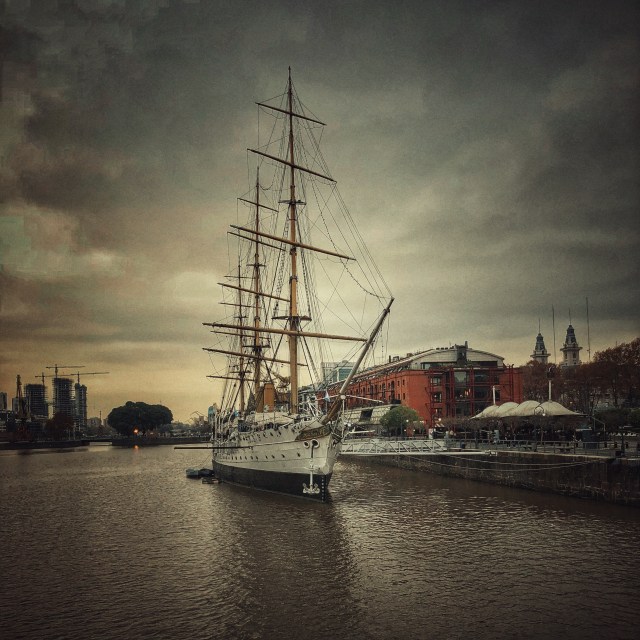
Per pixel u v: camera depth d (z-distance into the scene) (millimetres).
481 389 120438
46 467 109562
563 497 50656
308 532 41062
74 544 39844
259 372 88500
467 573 30828
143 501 59062
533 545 35469
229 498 58625
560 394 144000
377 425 119812
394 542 37531
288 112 69000
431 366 123938
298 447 54250
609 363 117750
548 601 26672
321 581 30156
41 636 24109
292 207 68750
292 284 67125
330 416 52625
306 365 68500
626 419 80062
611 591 27656
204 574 31875
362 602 27094
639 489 43312
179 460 125188
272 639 23391
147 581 30922
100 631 24516
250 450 64688
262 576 31219
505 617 25078
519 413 64000
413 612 25812
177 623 25172
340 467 89312
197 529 43531
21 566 34312
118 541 40406
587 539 36156
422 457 78875
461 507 48531
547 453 53656
